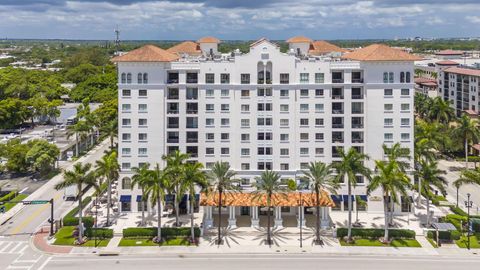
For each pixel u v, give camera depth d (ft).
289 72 329.31
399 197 323.57
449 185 394.73
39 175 427.33
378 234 283.38
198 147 335.06
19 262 251.39
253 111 331.98
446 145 429.79
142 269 242.58
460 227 296.30
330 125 331.77
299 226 300.81
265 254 263.08
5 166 421.59
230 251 267.18
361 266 245.86
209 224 302.45
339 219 317.42
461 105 625.41
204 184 271.28
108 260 254.68
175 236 285.64
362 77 331.77
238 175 335.06
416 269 242.17
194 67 330.54
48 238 284.41
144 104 330.54
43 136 576.61
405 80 325.62
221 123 333.83
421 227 300.40
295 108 331.77
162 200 284.41
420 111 593.42
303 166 334.44
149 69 328.08
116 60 326.44
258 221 303.89
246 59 329.52
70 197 359.87
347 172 268.21
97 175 289.12
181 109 332.80
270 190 269.23
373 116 327.47
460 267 244.63
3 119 597.93
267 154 334.65
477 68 639.35
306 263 250.16
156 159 332.80
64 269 242.17
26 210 337.72
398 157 299.17
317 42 438.81
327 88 329.93
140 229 285.43
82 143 527.81
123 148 332.80
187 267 245.04
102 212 331.77
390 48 332.80
